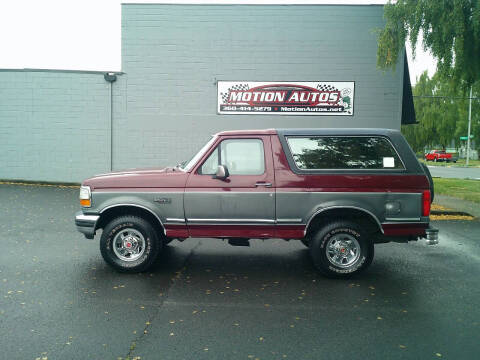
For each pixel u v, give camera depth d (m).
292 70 13.77
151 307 4.42
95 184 5.61
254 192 5.44
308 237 5.78
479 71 10.60
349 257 5.49
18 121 14.47
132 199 5.54
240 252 6.90
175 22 13.90
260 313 4.29
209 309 4.38
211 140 5.63
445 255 6.75
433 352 3.48
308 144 5.54
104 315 4.18
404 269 5.95
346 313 4.31
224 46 13.85
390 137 5.47
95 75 14.21
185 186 5.52
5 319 4.04
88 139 14.45
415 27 10.59
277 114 13.94
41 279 5.28
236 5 13.73
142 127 14.30
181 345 3.55
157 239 5.64
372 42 13.53
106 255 5.59
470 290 5.06
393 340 3.69
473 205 11.44
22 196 12.01
